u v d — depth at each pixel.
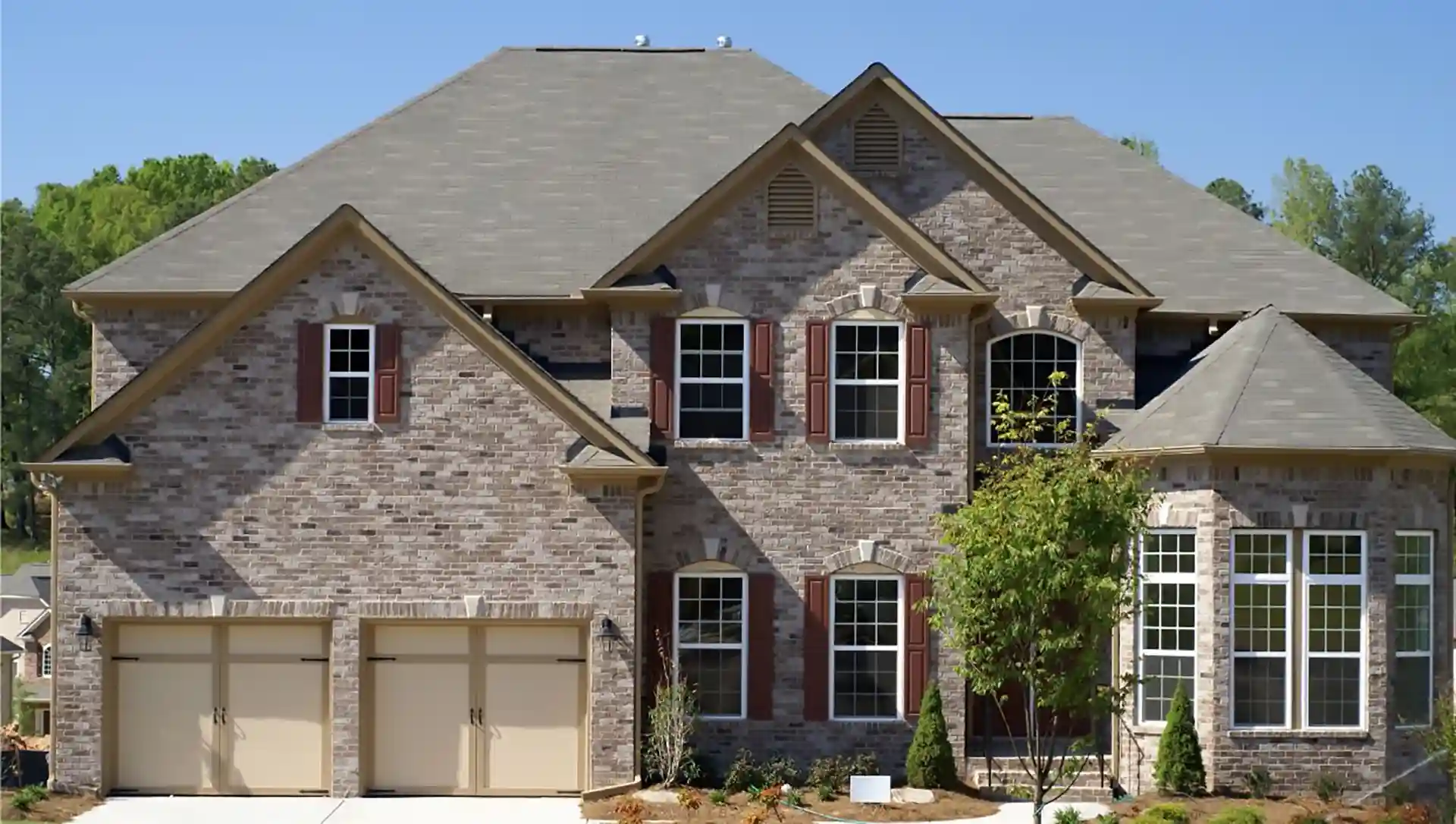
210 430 27.34
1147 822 24.28
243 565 27.28
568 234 31.91
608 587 27.39
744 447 28.98
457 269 31.05
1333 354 29.34
